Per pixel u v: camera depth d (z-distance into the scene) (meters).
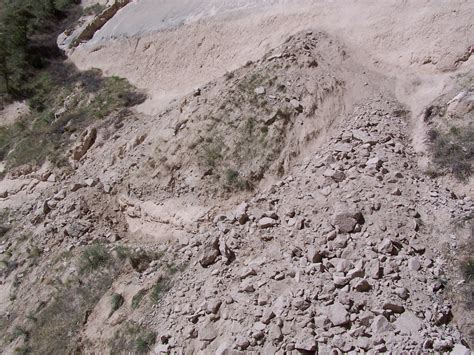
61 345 12.14
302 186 11.64
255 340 8.76
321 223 10.35
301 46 15.05
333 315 8.52
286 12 17.70
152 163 15.20
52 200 17.55
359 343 8.04
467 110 11.39
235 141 13.73
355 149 11.84
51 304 13.57
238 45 18.70
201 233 12.61
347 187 10.88
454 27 13.20
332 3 16.58
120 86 22.77
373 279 8.93
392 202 10.27
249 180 12.96
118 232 15.18
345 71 14.20
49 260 15.38
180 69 20.84
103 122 20.50
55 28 32.00
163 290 11.40
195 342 9.57
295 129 13.33
